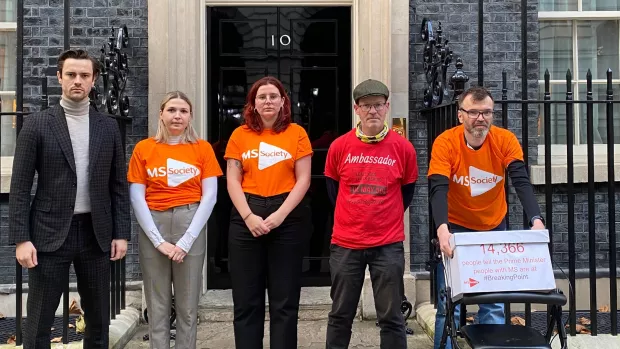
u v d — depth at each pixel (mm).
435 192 3031
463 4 4801
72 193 2938
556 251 4789
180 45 4586
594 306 3818
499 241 2609
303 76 5012
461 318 3062
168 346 3340
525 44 3744
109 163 3072
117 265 4297
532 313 4668
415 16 4797
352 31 4926
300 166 3301
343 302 3127
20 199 2873
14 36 4992
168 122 3260
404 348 3107
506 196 3727
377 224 3057
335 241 3158
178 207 3271
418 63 4789
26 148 2887
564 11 5129
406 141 3160
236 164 3311
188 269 3279
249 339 3256
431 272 4488
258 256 3281
